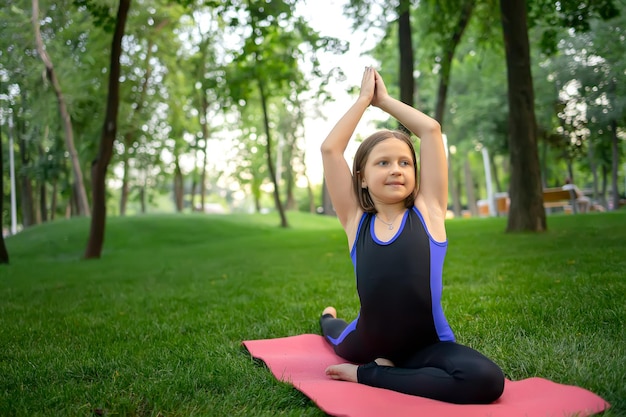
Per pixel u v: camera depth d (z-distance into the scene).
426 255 2.61
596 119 18.33
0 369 3.16
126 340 3.97
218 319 4.64
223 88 17.91
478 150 30.55
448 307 4.50
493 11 13.75
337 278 7.20
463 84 27.19
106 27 11.70
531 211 11.15
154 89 24.72
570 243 8.60
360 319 2.80
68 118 18.81
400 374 2.46
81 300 6.34
